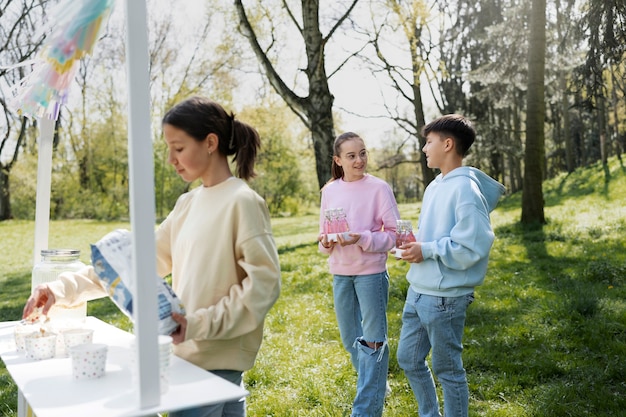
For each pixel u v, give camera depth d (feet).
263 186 122.01
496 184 10.18
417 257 9.60
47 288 6.57
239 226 6.11
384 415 12.37
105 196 100.94
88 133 98.37
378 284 11.67
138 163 4.38
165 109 86.07
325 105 47.03
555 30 52.65
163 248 7.16
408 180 145.18
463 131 10.10
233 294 5.93
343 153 12.60
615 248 33.86
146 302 4.39
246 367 6.35
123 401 4.57
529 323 19.36
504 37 56.75
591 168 75.56
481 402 13.16
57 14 5.63
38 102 7.11
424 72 58.49
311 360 16.26
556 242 37.06
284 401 13.32
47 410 4.38
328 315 22.33
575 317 19.56
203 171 6.40
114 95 95.20
